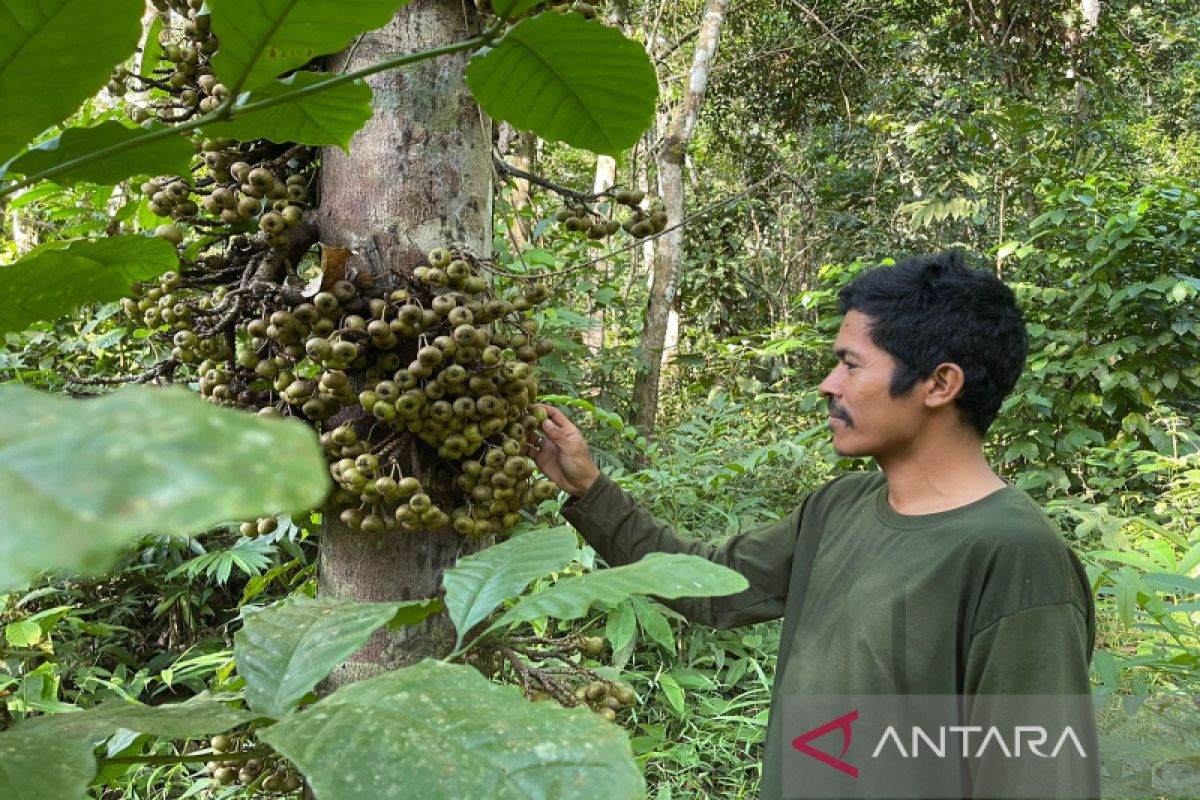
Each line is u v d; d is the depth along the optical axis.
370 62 1.47
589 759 0.72
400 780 0.70
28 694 2.68
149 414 0.42
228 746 1.40
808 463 4.76
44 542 0.34
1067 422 5.59
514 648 1.61
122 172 1.03
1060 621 1.37
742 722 3.19
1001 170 8.11
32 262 1.03
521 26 1.04
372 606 1.04
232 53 0.85
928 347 1.56
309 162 1.62
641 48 1.09
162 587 3.76
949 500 1.58
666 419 7.63
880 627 1.46
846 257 10.11
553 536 1.11
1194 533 3.54
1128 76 12.07
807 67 10.82
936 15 10.70
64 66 0.79
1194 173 13.32
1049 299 5.55
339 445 1.46
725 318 10.10
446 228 1.50
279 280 1.52
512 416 1.60
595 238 1.83
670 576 0.98
